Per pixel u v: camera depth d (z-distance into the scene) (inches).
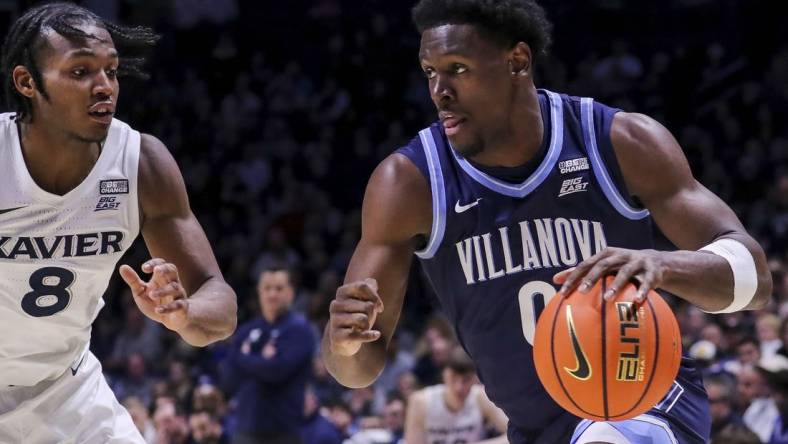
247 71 783.1
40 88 136.0
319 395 415.2
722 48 753.0
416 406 310.0
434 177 143.4
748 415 311.1
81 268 143.3
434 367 398.0
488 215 142.1
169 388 396.8
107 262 144.7
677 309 414.9
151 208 145.5
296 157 704.4
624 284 120.6
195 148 719.7
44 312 143.4
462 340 150.0
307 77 782.5
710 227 136.4
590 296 122.1
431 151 144.9
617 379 120.7
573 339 121.3
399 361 422.6
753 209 553.6
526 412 146.8
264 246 628.1
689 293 125.5
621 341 120.0
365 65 753.0
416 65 751.7
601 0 791.7
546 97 145.7
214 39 787.4
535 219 142.2
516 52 139.2
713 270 127.2
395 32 772.6
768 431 305.0
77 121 136.3
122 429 154.7
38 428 148.9
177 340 477.7
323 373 425.1
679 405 141.8
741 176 609.6
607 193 141.9
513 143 141.1
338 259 589.3
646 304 122.3
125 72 152.5
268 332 343.0
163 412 343.3
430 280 149.2
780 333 349.1
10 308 142.3
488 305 143.3
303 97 748.6
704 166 623.8
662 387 122.6
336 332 127.4
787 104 671.1
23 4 562.3
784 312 367.9
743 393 314.0
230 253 620.7
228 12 809.5
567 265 141.7
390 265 143.1
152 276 126.8
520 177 142.3
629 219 142.9
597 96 700.0
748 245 132.9
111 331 539.5
